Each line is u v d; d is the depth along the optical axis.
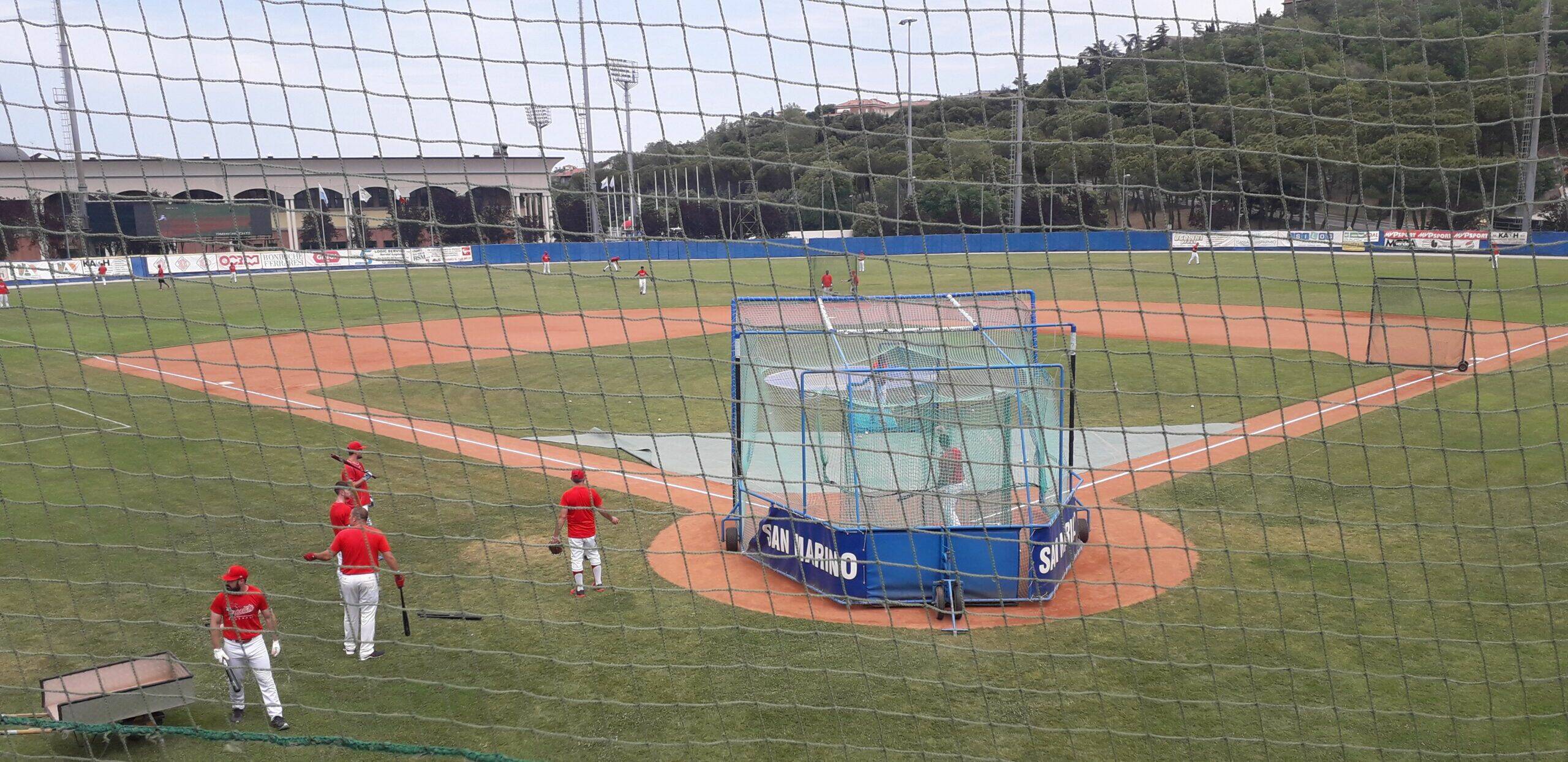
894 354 10.65
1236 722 7.79
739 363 10.97
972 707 8.10
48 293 34.50
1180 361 23.88
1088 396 20.22
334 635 9.57
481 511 13.33
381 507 13.55
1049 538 10.08
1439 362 22.27
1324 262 30.80
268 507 13.62
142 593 10.56
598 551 10.39
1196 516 12.65
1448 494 13.25
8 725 7.16
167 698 7.68
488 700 8.34
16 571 11.16
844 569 10.10
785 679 8.61
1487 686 7.71
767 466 11.45
